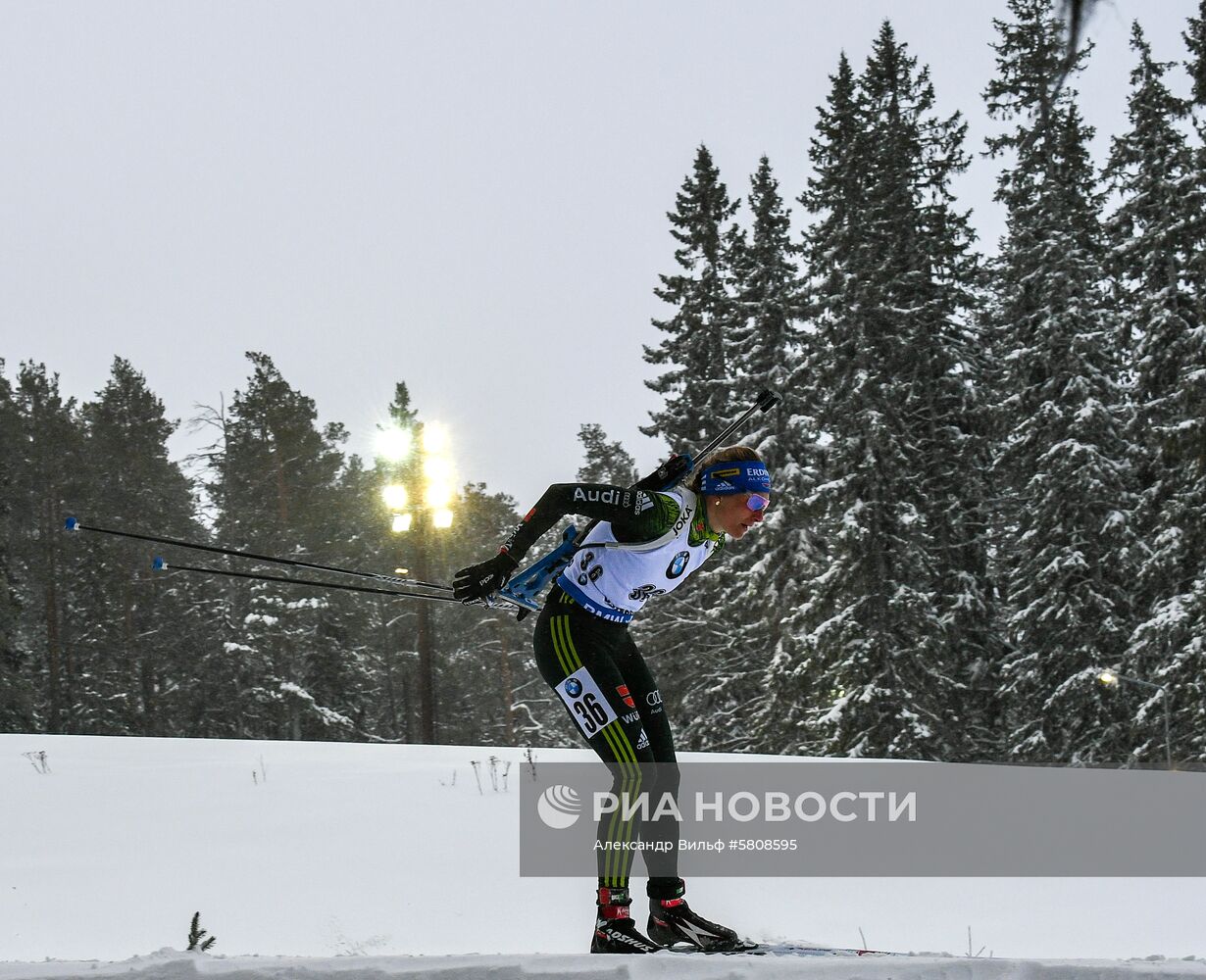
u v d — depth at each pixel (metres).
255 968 2.57
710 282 32.44
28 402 42.19
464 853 7.46
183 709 40.72
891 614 22.70
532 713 46.38
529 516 3.88
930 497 26.03
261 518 39.34
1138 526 25.36
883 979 2.52
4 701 35.59
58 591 42.06
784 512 26.22
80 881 6.65
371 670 44.75
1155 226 25.36
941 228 27.95
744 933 5.81
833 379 24.91
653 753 4.04
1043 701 24.92
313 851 7.50
